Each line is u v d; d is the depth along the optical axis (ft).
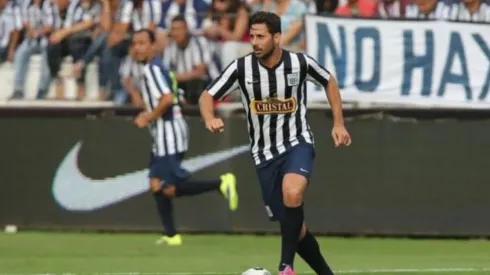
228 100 123.34
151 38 112.16
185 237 120.88
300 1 125.49
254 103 73.00
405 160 120.57
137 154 124.57
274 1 125.39
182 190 112.88
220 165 122.62
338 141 71.82
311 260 73.61
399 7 127.03
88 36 126.72
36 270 91.20
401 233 120.88
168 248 109.81
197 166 122.83
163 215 113.80
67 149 125.80
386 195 120.98
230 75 72.90
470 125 120.16
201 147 122.83
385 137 120.78
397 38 121.90
